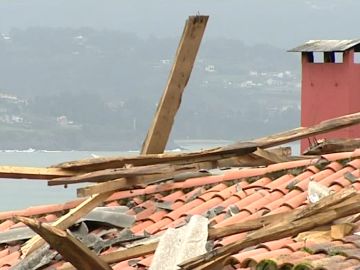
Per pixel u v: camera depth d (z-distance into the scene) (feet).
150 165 73.36
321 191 64.49
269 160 75.20
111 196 75.15
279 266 51.01
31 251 67.62
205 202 71.61
